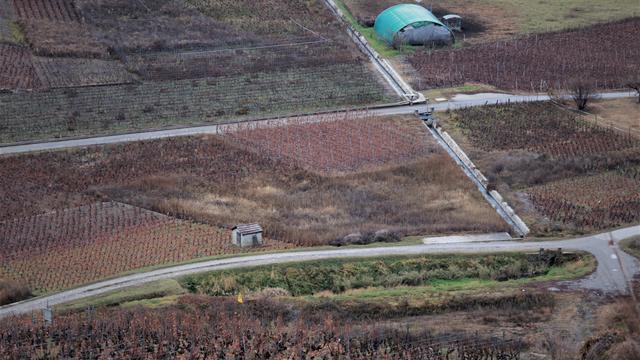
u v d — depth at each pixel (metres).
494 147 156.62
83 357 98.69
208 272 117.56
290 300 111.62
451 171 148.38
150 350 100.19
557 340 104.12
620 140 157.25
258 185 143.38
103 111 164.75
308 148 154.25
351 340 102.31
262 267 119.00
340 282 117.81
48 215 133.00
